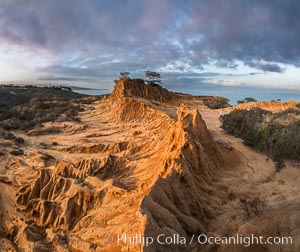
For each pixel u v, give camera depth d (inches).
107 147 1953.7
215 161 1229.7
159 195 801.6
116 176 1316.4
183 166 936.3
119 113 2886.3
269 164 1317.7
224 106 3440.0
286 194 1042.7
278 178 1185.4
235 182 1115.3
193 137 1145.4
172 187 877.8
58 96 6776.6
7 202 1338.6
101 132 2485.2
